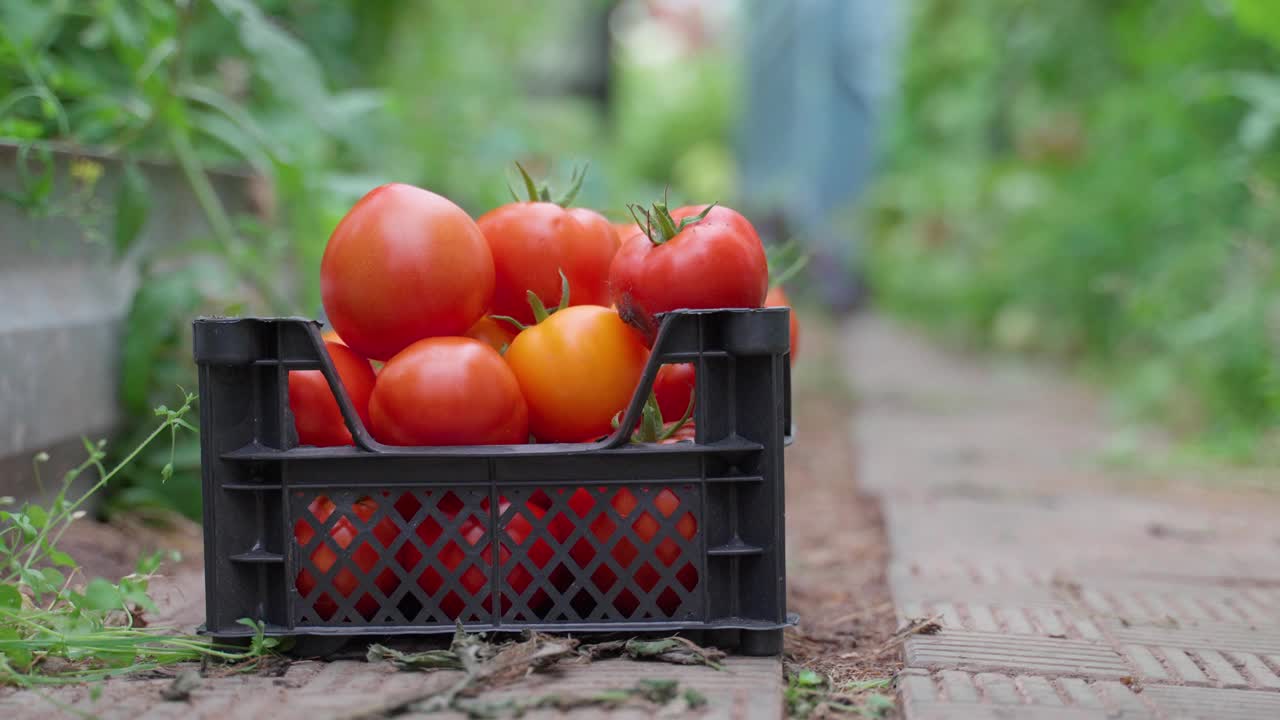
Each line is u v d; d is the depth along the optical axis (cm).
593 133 1339
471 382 185
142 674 180
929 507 367
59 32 364
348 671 180
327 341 204
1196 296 604
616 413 194
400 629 186
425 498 187
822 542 326
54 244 274
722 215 198
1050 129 1053
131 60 333
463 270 194
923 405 686
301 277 392
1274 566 287
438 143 736
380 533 193
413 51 713
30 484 252
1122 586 261
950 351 1067
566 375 192
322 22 516
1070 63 891
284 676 178
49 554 197
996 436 556
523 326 211
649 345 196
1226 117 628
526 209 209
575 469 187
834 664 201
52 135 342
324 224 369
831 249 1558
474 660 176
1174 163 671
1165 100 656
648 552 188
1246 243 577
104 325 285
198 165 329
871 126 1586
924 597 246
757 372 186
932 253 1251
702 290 185
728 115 3434
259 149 361
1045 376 855
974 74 1194
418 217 193
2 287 251
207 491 185
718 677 175
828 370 909
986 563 284
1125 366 761
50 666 182
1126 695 178
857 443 531
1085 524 343
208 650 182
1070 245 834
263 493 188
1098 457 486
